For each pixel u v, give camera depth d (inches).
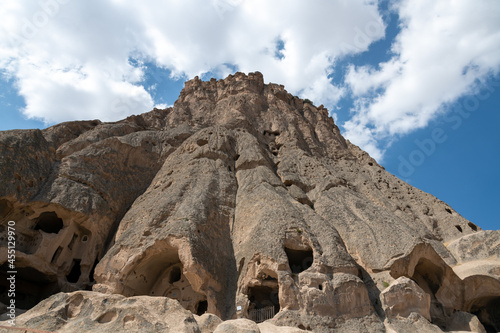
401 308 807.7
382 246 975.0
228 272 924.6
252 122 1961.1
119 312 585.9
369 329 757.3
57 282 932.0
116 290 865.5
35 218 970.7
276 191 1167.6
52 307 605.6
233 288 878.4
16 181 926.4
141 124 1766.7
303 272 836.6
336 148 1967.3
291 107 2229.3
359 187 1462.8
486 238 1129.4
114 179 1228.5
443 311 927.0
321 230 981.2
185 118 1962.4
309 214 1056.8
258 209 1048.8
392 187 1558.8
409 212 1363.2
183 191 1123.9
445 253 1133.7
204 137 1467.8
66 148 1240.8
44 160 1071.0
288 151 1690.5
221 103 2135.8
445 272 968.9
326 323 749.3
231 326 565.9
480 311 1032.2
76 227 1011.9
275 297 893.8
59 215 989.8
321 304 776.3
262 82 2356.1
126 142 1353.3
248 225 1026.1
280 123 1955.0
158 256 942.4
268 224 956.0
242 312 804.0
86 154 1186.0
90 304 610.9
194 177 1205.7
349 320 769.6
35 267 877.8
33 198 948.6
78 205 1005.2
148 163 1416.1
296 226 942.4
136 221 1043.3
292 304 770.2
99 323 577.9
